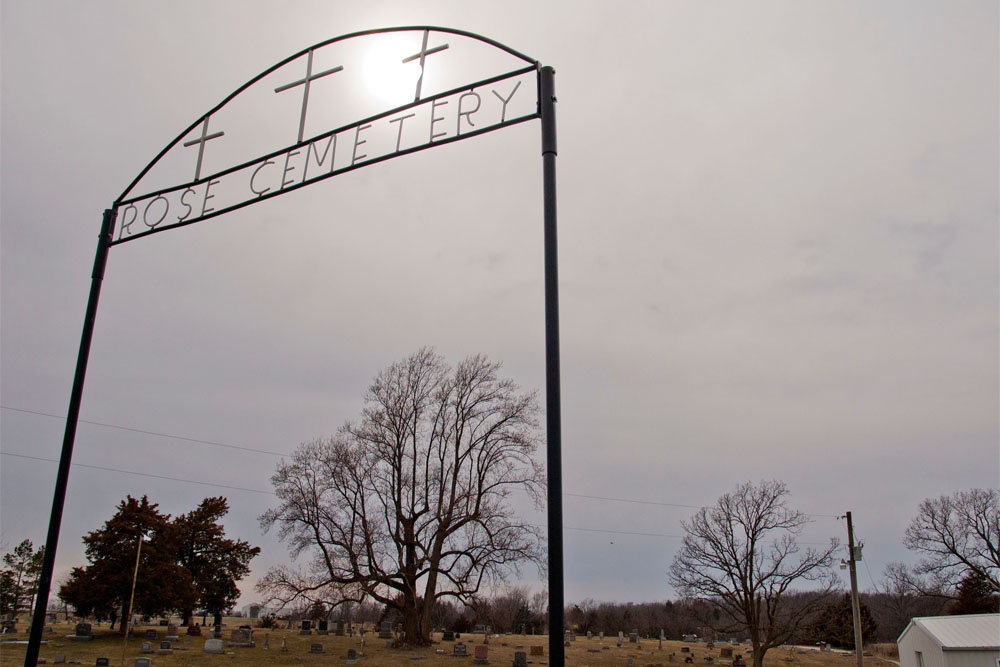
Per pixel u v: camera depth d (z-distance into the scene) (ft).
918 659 146.30
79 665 122.52
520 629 254.68
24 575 246.88
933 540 190.90
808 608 138.62
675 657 171.32
